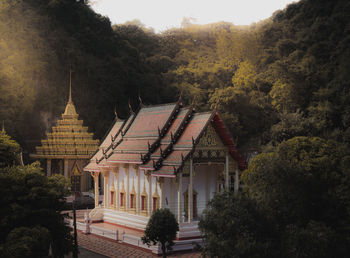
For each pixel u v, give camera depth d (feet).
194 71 485.97
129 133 177.78
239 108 380.78
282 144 126.62
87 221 168.86
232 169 157.17
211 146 150.51
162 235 115.44
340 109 316.19
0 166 114.11
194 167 145.59
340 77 338.95
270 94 371.56
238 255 85.81
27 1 407.03
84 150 275.80
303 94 360.69
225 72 481.87
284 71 365.81
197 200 157.48
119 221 173.99
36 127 337.52
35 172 109.29
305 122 293.84
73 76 382.22
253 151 308.40
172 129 155.43
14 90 323.98
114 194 180.04
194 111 155.53
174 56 609.01
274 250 88.07
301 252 85.76
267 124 375.86
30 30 370.12
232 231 89.15
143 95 448.24
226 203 94.38
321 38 407.44
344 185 108.88
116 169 177.88
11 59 335.47
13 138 309.42
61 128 285.02
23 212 97.81
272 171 100.42
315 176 112.98
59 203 114.73
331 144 125.70
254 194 105.29
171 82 479.41
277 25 501.97
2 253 87.51
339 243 93.76
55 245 107.14
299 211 99.40
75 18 431.43
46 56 364.79
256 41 493.36
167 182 151.02
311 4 460.96
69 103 295.07
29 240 90.07
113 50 454.81
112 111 405.59
